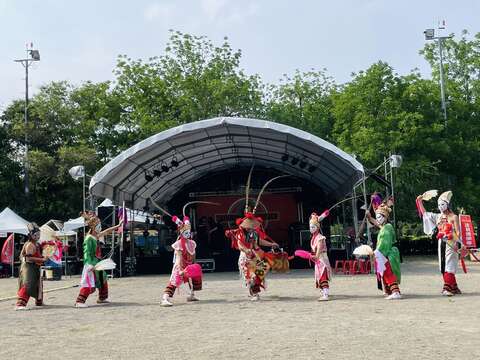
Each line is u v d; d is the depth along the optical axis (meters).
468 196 32.47
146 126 36.59
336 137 35.03
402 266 22.72
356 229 22.55
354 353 6.23
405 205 33.25
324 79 43.59
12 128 39.84
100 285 12.08
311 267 25.05
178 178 29.45
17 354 6.82
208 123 20.09
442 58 37.00
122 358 6.39
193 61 40.38
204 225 27.95
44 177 37.94
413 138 31.73
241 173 30.94
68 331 8.48
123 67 40.59
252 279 11.68
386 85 33.22
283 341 7.08
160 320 9.34
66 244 26.03
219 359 6.17
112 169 20.34
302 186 30.58
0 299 14.26
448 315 8.73
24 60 40.69
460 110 34.84
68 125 41.00
